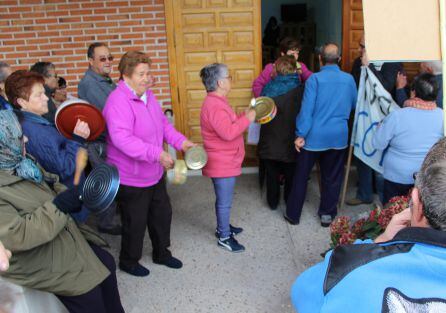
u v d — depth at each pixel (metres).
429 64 3.99
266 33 8.66
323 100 3.83
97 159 3.32
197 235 4.14
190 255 3.80
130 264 3.47
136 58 2.92
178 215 4.56
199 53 5.23
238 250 3.83
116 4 5.05
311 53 8.27
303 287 1.18
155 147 2.99
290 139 4.22
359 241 1.36
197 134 5.49
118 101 2.96
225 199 3.73
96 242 2.53
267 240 4.02
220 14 5.12
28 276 1.98
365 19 1.45
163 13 5.10
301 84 4.24
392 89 4.48
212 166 3.60
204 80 3.46
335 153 4.02
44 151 2.69
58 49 5.17
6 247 1.80
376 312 0.94
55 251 2.09
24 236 1.83
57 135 2.80
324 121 3.88
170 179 3.06
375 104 4.01
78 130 2.77
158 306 3.17
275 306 3.14
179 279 3.47
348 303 0.99
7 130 1.96
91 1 5.04
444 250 0.95
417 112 3.32
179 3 5.06
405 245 1.01
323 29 7.82
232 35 5.18
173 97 5.36
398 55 1.45
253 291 3.30
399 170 3.44
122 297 3.27
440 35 1.43
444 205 0.97
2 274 1.90
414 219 1.07
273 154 4.25
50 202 1.95
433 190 0.98
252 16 5.13
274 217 4.45
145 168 3.17
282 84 4.15
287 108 4.12
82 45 5.17
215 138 3.54
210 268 3.61
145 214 3.31
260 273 3.53
